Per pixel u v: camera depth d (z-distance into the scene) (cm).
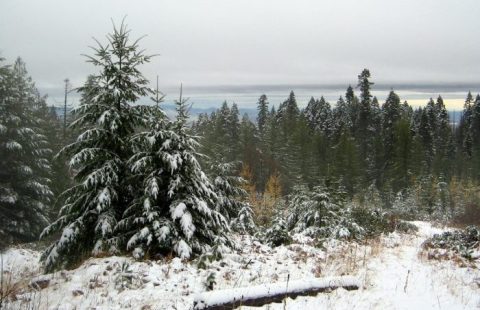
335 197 1781
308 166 6384
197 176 1141
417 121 9638
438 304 885
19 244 2273
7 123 2338
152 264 957
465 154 8681
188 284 857
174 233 1064
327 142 7700
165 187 1147
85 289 820
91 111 1199
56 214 2884
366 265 1168
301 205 1856
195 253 1096
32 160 2497
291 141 6850
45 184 2616
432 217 3938
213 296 724
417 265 1240
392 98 8681
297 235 1502
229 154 6153
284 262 1115
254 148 6775
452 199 5284
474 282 1073
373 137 8012
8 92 2425
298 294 821
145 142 1145
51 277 922
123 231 1142
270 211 3109
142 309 720
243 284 889
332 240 1451
